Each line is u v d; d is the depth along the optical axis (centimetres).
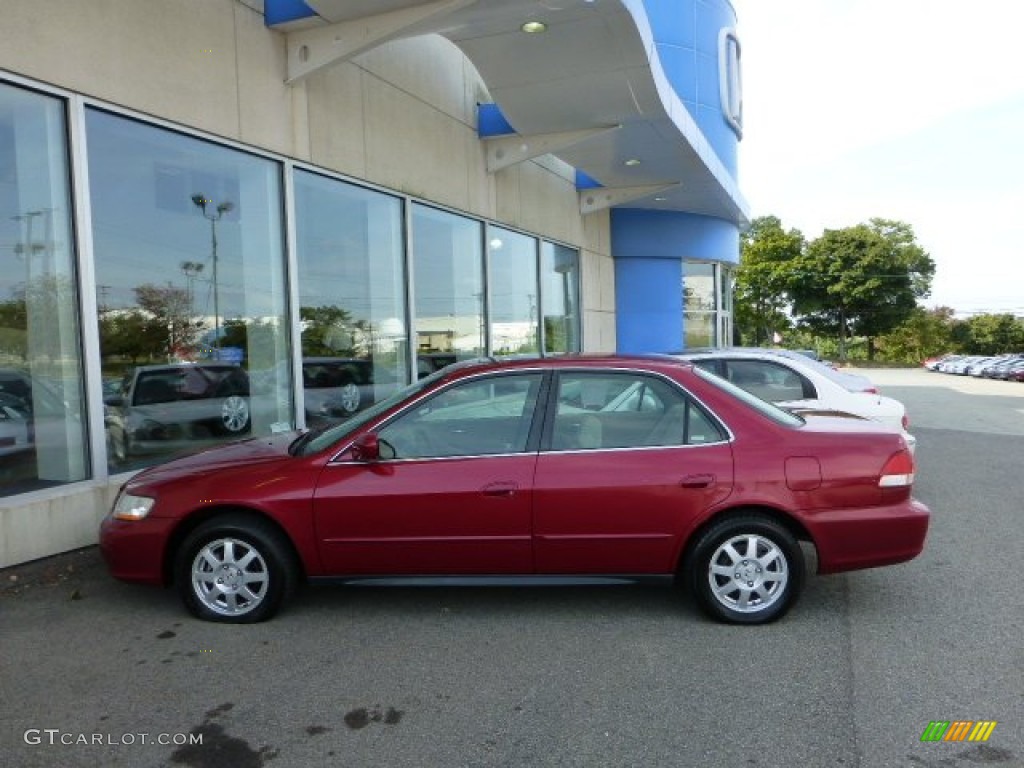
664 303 1862
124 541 439
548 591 488
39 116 543
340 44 730
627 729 317
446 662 383
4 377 532
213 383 701
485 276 1173
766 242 6225
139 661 386
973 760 292
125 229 611
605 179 1473
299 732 318
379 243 923
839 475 419
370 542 425
